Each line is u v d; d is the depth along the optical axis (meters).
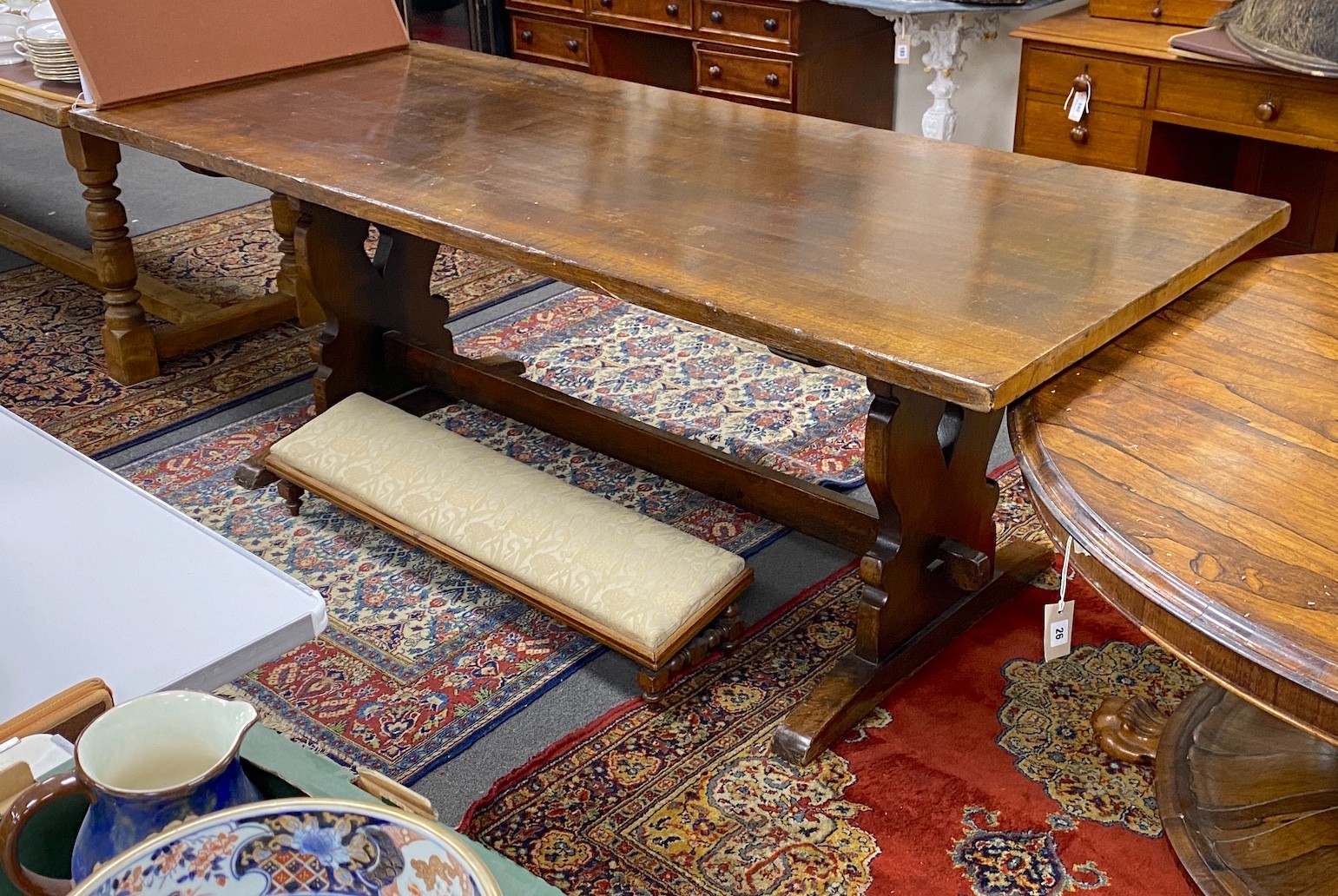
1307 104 3.61
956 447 2.43
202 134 2.97
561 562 2.61
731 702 2.51
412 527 2.84
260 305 4.16
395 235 3.36
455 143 2.87
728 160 2.72
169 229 5.05
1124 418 1.65
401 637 2.72
